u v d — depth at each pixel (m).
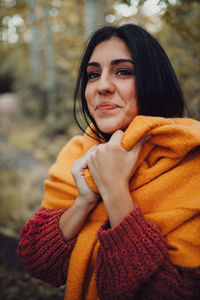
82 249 0.88
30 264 0.94
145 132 0.76
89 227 0.92
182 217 0.76
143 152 0.83
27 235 0.94
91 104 0.90
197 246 0.75
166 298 0.70
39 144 7.20
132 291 0.69
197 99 2.12
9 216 3.40
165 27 2.42
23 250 0.95
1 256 2.17
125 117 0.84
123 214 0.76
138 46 0.83
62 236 0.92
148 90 0.84
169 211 0.78
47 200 1.12
